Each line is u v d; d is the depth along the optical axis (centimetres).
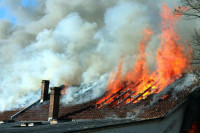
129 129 1010
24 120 2122
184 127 1174
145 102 1562
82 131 829
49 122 1777
